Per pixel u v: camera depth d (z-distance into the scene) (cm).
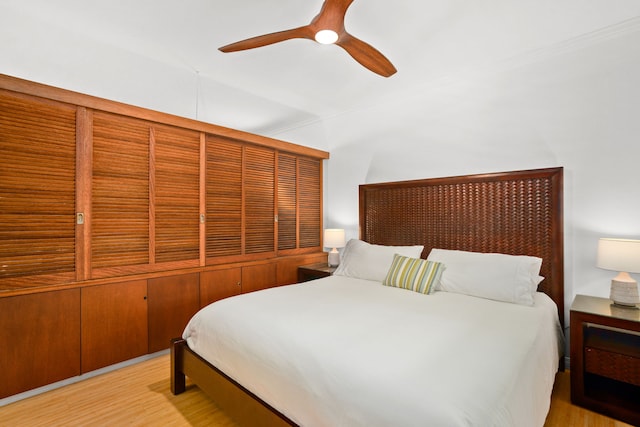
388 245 361
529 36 221
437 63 259
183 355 213
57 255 221
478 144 292
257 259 354
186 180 293
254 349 164
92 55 243
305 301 224
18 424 182
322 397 129
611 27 210
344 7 147
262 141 354
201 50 239
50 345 217
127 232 255
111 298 245
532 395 136
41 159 214
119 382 229
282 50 240
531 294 228
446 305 219
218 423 183
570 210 246
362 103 345
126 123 255
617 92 225
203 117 386
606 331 224
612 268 203
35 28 208
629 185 222
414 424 103
